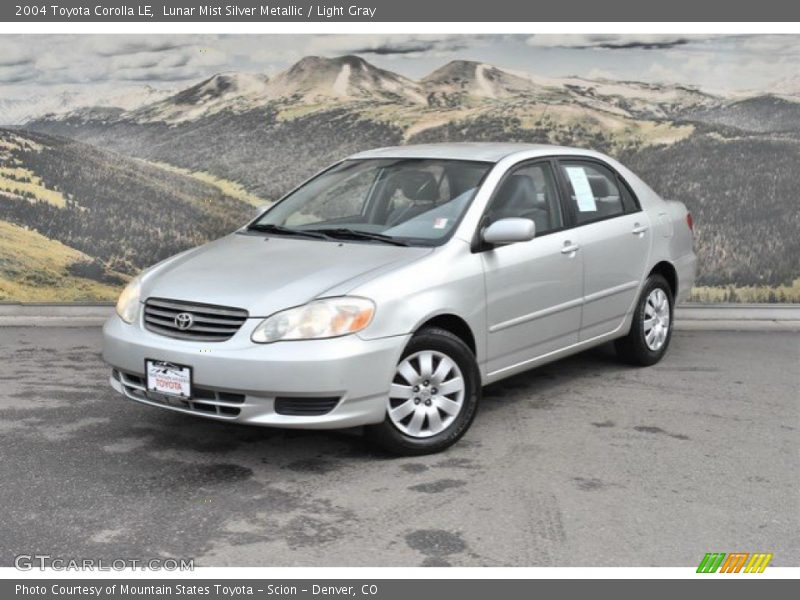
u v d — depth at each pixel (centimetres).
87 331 780
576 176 609
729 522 416
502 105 860
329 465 480
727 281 855
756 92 841
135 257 848
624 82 850
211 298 470
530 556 383
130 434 525
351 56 855
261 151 858
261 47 846
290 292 463
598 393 609
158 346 469
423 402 491
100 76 829
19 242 827
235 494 443
